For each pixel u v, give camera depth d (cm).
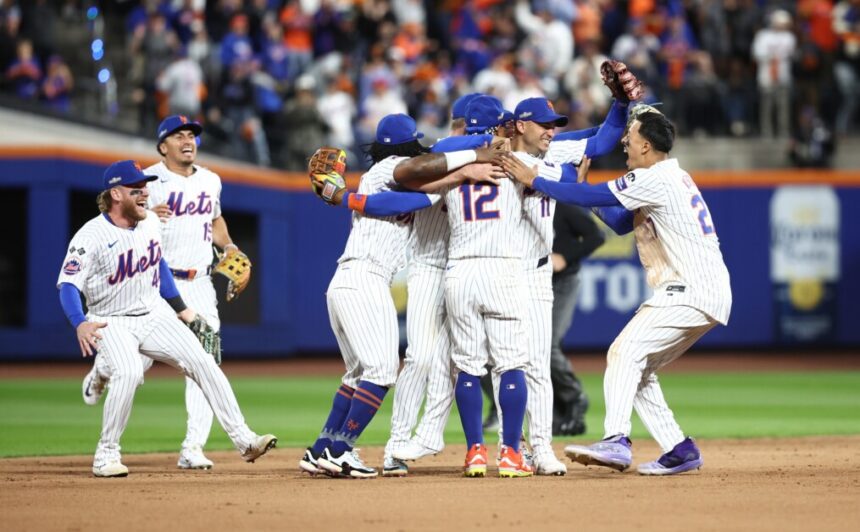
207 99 7275
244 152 7425
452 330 2580
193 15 7444
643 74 8181
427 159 2492
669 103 8344
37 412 4553
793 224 7638
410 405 2625
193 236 2975
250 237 7319
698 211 2514
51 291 6619
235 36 7562
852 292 7681
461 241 2548
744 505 2112
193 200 2969
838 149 8606
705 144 8444
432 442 2631
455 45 8606
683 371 6656
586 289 7544
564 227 3556
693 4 8712
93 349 2608
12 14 6875
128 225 2678
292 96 7881
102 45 7044
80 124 6812
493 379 2652
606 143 2741
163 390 5669
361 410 2552
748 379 6159
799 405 4859
